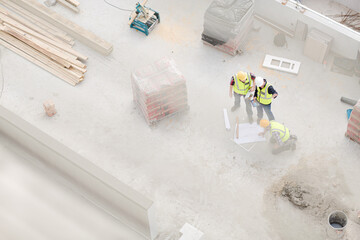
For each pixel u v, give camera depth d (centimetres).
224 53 1536
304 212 1253
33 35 1563
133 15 1564
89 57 1532
